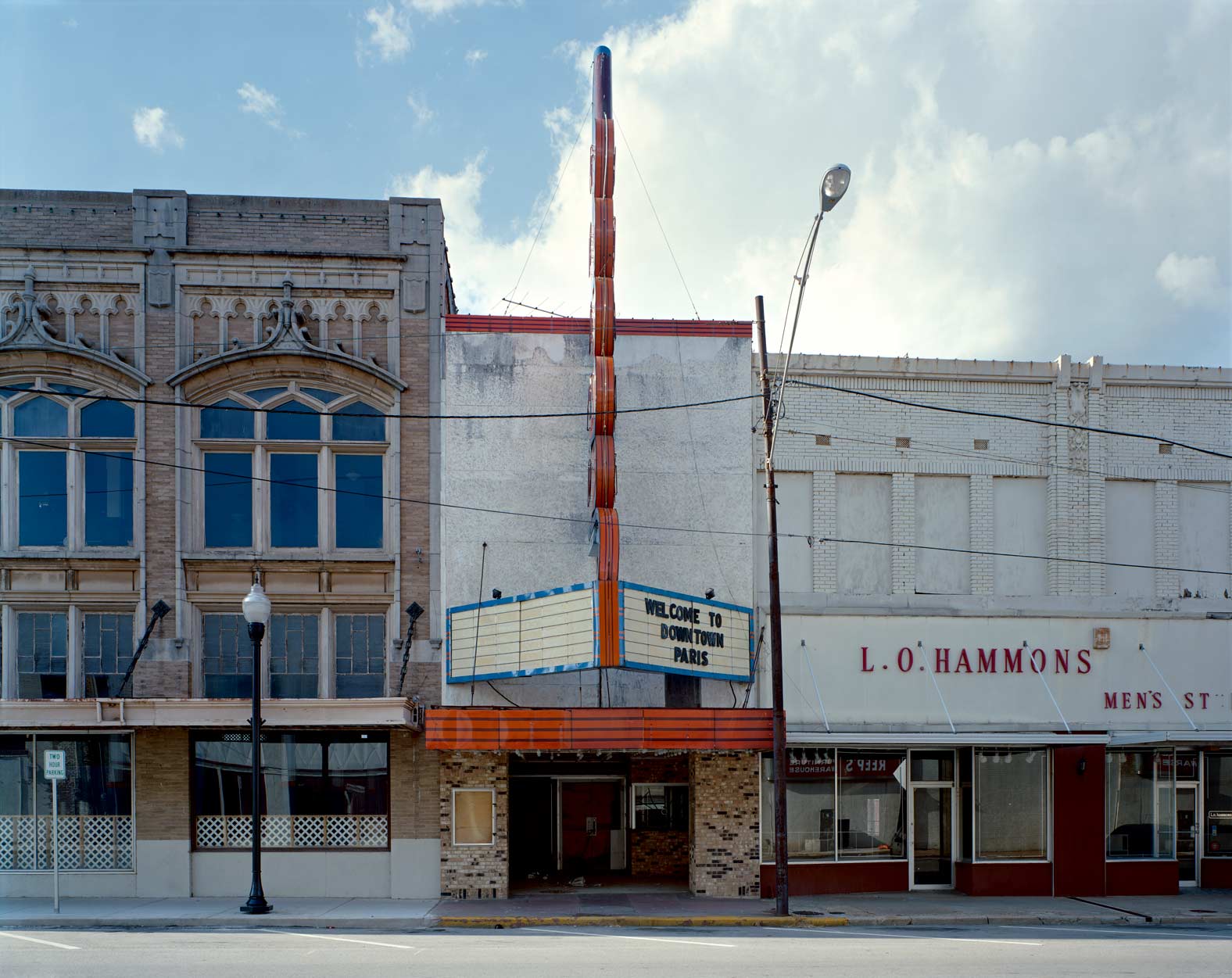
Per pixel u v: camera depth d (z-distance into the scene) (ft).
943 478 68.90
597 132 61.41
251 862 62.08
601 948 45.32
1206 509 69.82
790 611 64.69
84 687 62.90
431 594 64.34
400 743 63.00
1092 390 69.36
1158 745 65.57
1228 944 47.39
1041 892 63.82
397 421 65.41
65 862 62.08
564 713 58.23
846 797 65.00
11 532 63.26
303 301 65.77
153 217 65.10
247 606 55.42
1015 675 65.72
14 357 63.57
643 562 65.46
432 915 54.60
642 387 66.85
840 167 43.34
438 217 67.00
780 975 38.37
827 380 68.28
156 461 63.72
